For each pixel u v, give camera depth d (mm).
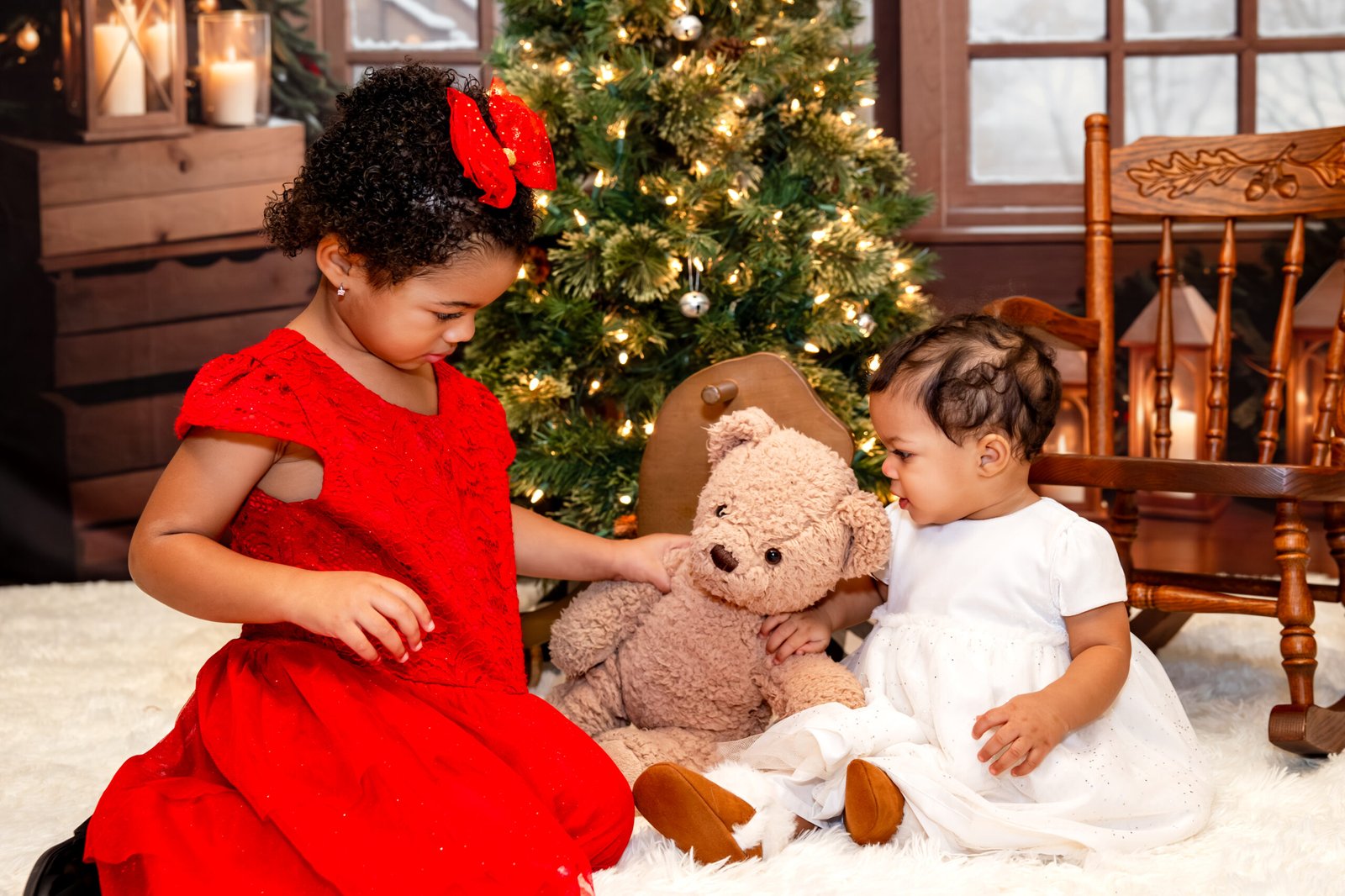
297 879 905
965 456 1236
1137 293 2742
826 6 2285
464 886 913
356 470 1058
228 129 2721
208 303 2756
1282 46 2727
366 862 906
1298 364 2633
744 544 1257
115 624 2188
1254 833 1145
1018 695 1132
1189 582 1703
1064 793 1135
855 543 1283
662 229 1759
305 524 1065
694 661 1339
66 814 1219
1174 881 1030
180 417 1015
